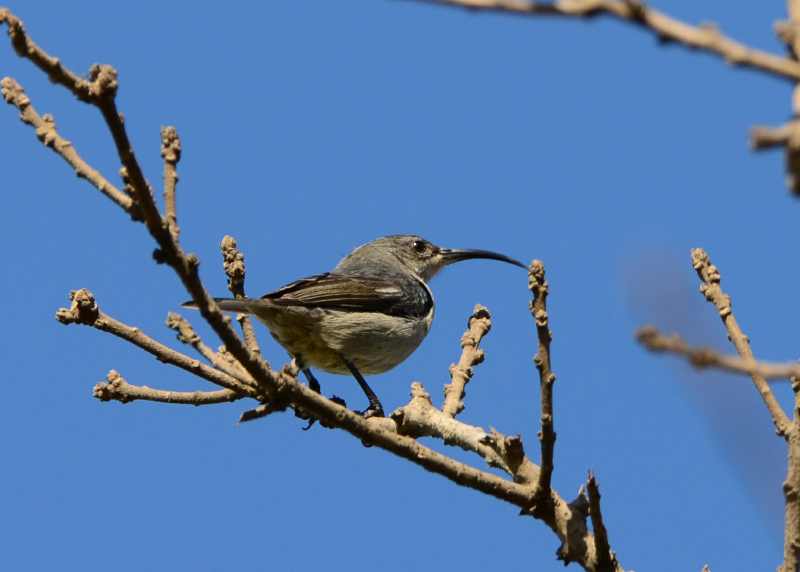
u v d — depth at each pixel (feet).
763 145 14.19
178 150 32.07
